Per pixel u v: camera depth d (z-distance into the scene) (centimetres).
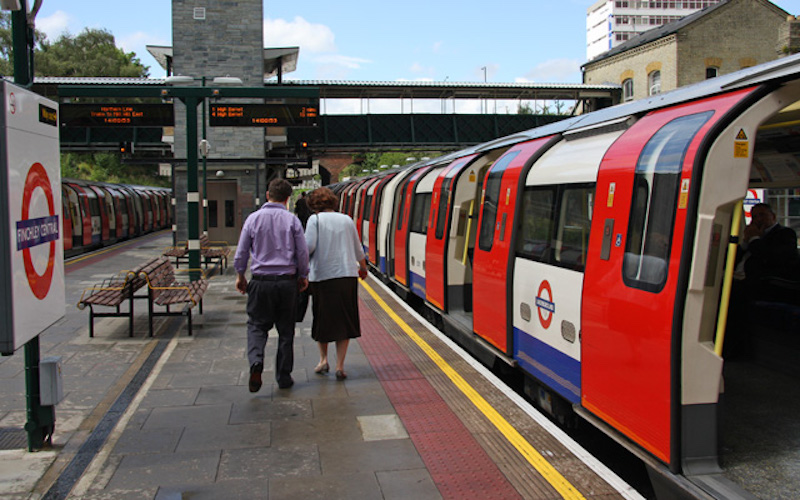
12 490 393
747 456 397
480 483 400
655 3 12344
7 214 383
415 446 459
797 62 327
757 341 614
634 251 400
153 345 789
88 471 421
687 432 353
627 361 399
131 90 1125
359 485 400
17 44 467
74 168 6097
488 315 684
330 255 622
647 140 411
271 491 393
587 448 538
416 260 1129
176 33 2545
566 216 514
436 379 625
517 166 635
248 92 1162
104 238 2683
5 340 387
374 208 1734
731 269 349
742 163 346
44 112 442
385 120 3569
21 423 525
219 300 1155
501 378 752
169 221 4806
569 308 496
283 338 601
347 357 720
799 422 459
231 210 2641
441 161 1138
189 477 412
